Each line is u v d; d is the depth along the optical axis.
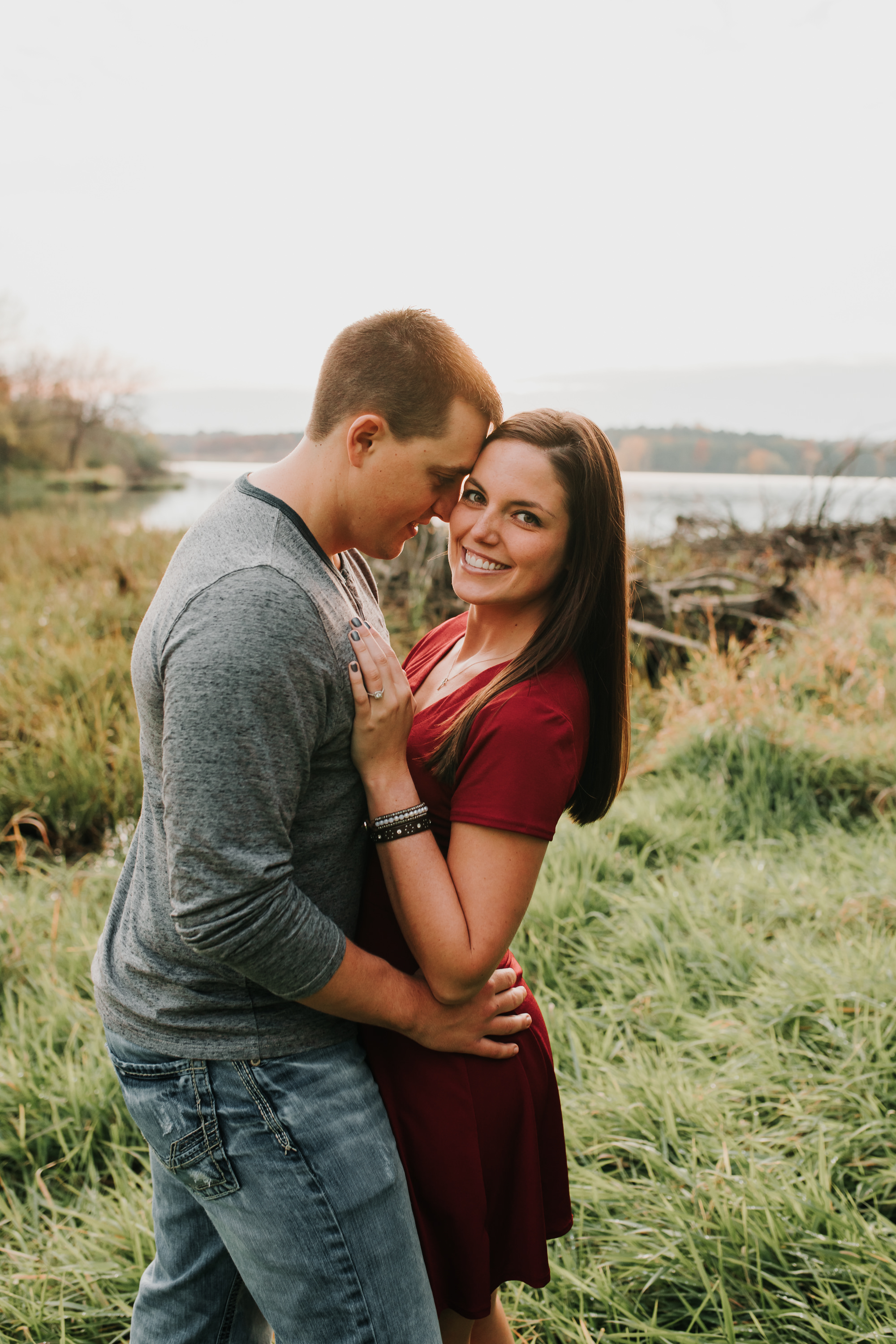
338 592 1.20
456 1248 1.30
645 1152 2.00
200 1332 1.35
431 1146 1.28
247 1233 1.17
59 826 3.90
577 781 1.32
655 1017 2.52
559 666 1.35
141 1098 1.21
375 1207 1.17
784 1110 2.11
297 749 1.08
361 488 1.22
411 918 1.21
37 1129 2.21
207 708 1.01
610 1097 2.17
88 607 6.60
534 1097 1.41
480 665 1.45
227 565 1.08
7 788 3.99
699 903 3.03
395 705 1.19
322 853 1.22
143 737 1.19
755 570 7.62
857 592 6.85
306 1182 1.14
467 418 1.23
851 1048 2.26
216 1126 1.16
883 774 3.96
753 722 4.29
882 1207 1.93
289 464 1.25
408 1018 1.23
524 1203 1.37
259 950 1.05
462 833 1.23
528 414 1.35
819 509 8.73
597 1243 1.85
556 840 3.44
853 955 2.66
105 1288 1.80
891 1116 2.10
